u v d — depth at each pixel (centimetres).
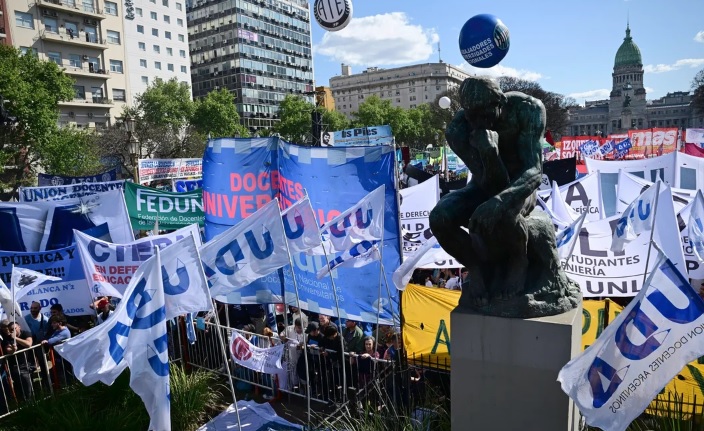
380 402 650
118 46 5825
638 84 13100
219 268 695
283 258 709
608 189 1279
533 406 407
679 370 395
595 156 2414
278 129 8131
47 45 5178
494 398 421
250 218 706
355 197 888
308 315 1105
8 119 950
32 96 3447
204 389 805
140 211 1363
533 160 396
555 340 390
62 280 972
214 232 1060
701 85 7100
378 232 804
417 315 814
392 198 852
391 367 719
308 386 694
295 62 11369
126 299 576
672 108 12800
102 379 559
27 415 711
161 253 616
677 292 398
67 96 3944
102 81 5653
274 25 10656
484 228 389
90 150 3791
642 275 816
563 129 7519
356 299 877
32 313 939
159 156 4388
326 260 806
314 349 840
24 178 3475
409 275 742
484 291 422
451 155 3244
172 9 6919
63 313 975
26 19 5006
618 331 394
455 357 432
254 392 882
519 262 411
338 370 828
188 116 6325
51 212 1088
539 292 411
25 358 834
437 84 14288
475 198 429
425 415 573
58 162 3538
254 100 10181
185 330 977
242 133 6888
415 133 9438
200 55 10362
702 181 1183
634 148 2673
